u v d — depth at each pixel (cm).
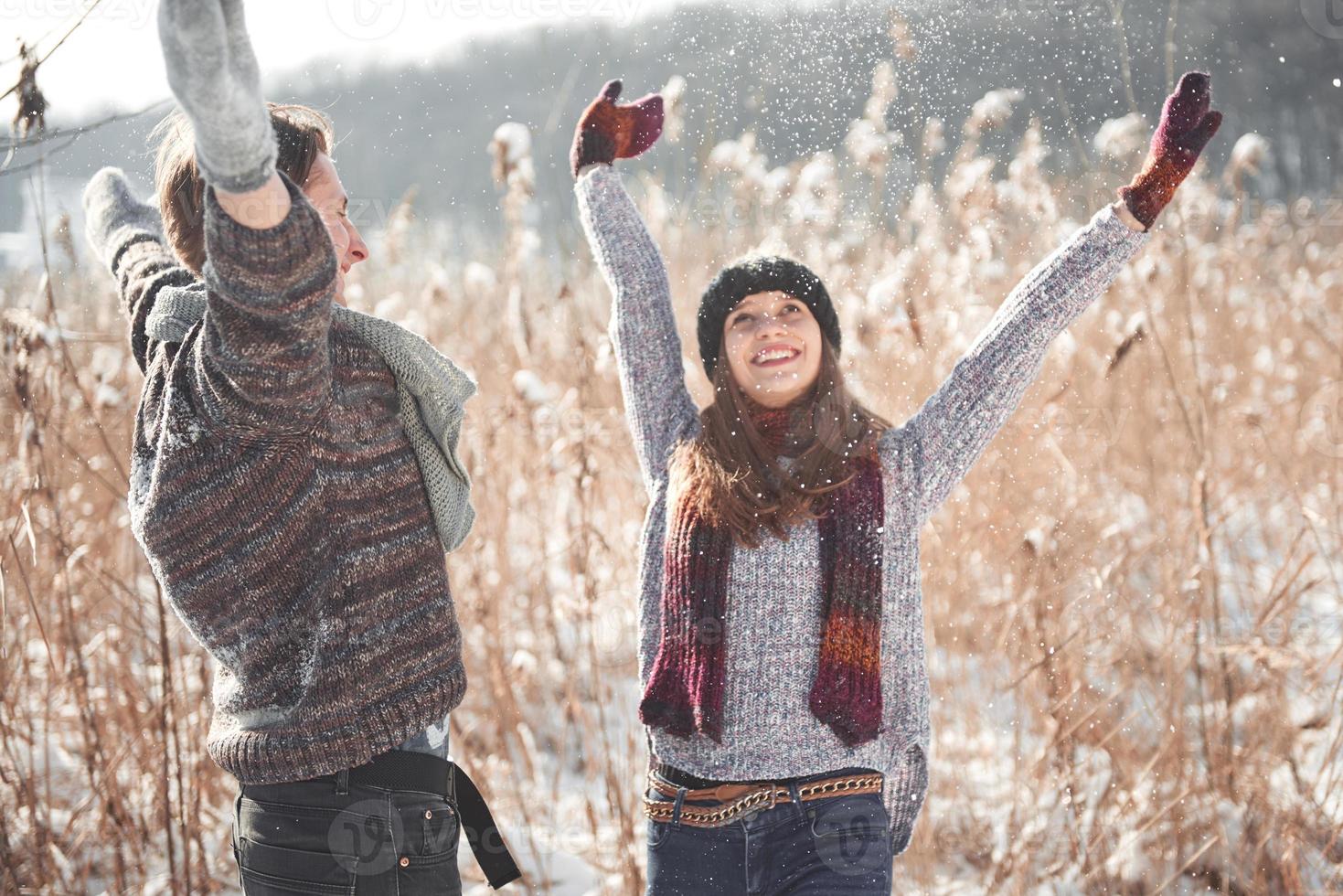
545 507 383
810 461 191
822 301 208
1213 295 484
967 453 194
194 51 117
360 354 155
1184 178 194
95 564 286
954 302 363
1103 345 410
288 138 165
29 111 191
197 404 144
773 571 186
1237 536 343
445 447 163
